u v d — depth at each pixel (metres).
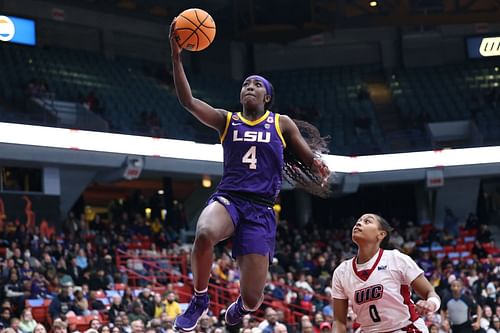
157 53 43.81
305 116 41.25
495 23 46.00
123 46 42.41
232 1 42.12
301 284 27.61
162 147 31.12
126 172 30.28
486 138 38.88
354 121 40.34
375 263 7.16
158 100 38.84
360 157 36.88
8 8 37.91
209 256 6.33
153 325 18.89
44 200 29.70
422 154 36.69
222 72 45.47
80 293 21.64
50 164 29.00
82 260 25.78
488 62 45.47
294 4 42.00
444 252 35.94
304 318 19.73
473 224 38.31
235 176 6.55
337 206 41.66
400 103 42.97
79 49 40.75
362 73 46.22
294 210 41.12
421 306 6.80
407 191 41.03
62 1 39.69
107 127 31.09
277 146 6.60
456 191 39.25
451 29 46.78
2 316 19.53
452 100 42.78
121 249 28.73
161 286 26.89
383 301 7.12
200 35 6.34
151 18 43.12
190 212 38.50
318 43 47.09
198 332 19.02
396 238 34.66
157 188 39.59
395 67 46.78
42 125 27.83
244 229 6.50
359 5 44.97
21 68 35.28
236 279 27.12
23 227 26.39
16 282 22.09
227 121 6.62
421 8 45.00
